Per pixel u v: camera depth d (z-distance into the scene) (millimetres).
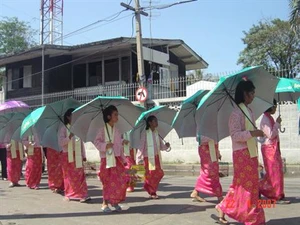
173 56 23484
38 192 9703
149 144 8148
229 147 14578
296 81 7621
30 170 10352
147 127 8227
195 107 7457
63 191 9531
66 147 8023
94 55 22438
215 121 5582
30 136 10258
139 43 15492
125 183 6895
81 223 6105
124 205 7461
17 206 7723
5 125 11047
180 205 7301
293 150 13391
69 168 8023
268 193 6996
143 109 7598
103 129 6863
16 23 33375
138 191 9289
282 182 6980
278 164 6945
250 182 5008
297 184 10188
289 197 7797
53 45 21172
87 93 19516
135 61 21203
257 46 26812
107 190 6863
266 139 6988
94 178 12711
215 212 6586
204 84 15297
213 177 7324
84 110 6938
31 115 9047
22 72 24922
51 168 9539
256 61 26375
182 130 7699
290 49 25781
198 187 7523
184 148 15578
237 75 5109
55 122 8766
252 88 5062
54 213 6930
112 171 6852
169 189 9562
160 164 8250
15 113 10594
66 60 23344
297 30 14281
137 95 15023
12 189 10344
